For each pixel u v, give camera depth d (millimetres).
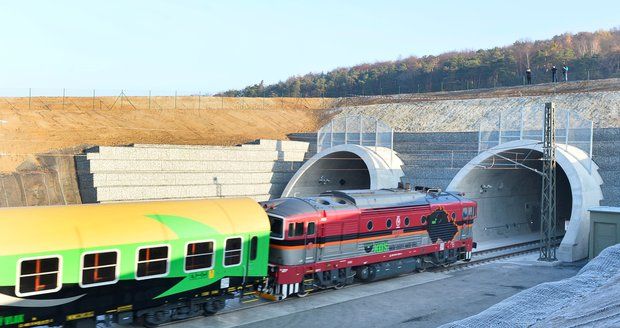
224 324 19500
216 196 43562
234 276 20547
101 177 37312
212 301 20266
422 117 58062
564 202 51188
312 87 125375
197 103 63656
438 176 43750
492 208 42781
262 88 135750
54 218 16484
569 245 32656
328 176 47812
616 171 37406
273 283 22500
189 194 41750
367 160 41906
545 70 94562
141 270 17812
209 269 19672
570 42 110438
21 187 35875
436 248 30047
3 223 15484
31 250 15359
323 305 22422
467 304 22844
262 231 21375
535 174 45219
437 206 30078
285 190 45688
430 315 21141
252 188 46406
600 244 31453
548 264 31828
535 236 44562
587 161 37219
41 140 42500
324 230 23766
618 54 90938
